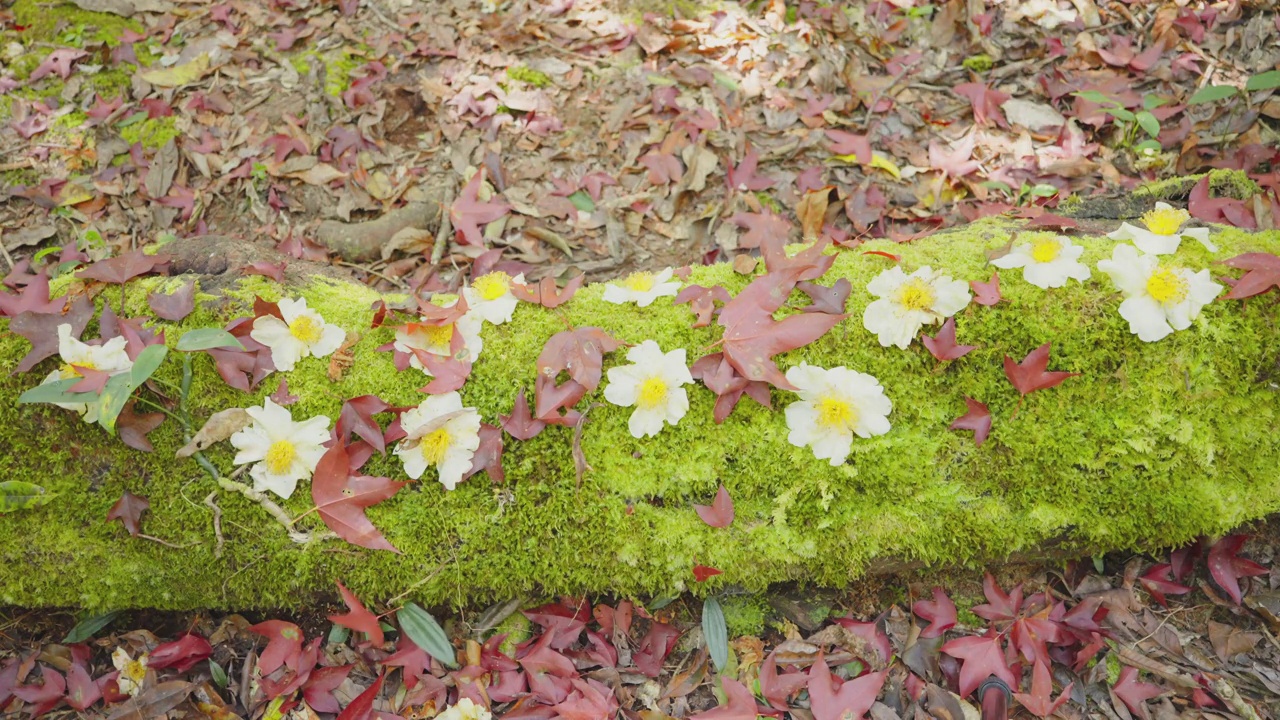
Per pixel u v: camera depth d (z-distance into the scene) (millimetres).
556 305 1662
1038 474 1587
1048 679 1573
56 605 1658
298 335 1587
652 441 1577
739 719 1556
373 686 1604
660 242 2725
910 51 3182
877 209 2664
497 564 1609
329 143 2953
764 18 3291
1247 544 1760
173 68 3217
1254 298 1544
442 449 1526
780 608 1797
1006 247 1624
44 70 3182
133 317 1602
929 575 1786
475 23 3352
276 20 3416
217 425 1514
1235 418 1547
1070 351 1557
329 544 1578
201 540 1576
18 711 1637
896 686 1681
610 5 3410
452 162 2928
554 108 3096
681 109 3020
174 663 1689
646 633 1776
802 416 1550
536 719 1606
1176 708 1605
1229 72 2846
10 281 2289
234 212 2830
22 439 1545
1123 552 1799
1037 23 3129
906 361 1586
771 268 1643
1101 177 2689
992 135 2863
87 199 2791
